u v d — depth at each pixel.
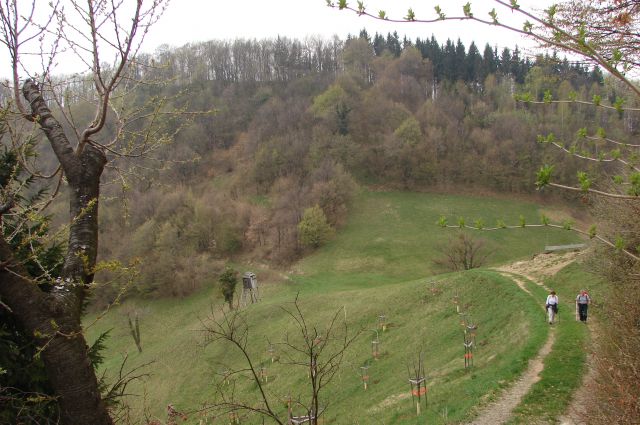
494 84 100.25
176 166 77.62
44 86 5.75
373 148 87.31
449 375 20.03
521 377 15.67
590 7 5.81
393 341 28.62
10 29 4.93
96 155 5.50
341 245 67.94
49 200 5.55
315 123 91.44
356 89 100.88
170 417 8.75
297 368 27.22
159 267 53.56
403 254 64.00
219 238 68.50
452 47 113.06
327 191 74.62
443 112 92.62
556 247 36.28
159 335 46.22
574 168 38.94
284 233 69.75
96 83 5.29
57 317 4.66
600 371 12.06
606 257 18.78
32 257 5.05
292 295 46.59
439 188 80.88
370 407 20.27
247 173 82.94
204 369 31.34
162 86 7.80
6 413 8.34
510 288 27.88
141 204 62.66
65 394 4.66
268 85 106.94
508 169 76.88
